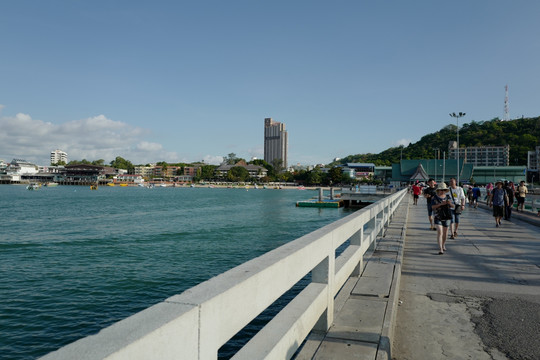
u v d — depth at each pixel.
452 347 4.16
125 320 1.28
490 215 20.64
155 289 14.24
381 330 3.75
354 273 5.93
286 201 76.12
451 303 5.71
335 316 4.16
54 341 10.16
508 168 120.81
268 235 27.22
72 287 14.41
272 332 2.44
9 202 70.00
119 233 28.52
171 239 25.42
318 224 34.59
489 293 6.23
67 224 34.91
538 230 14.34
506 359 3.88
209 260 18.80
